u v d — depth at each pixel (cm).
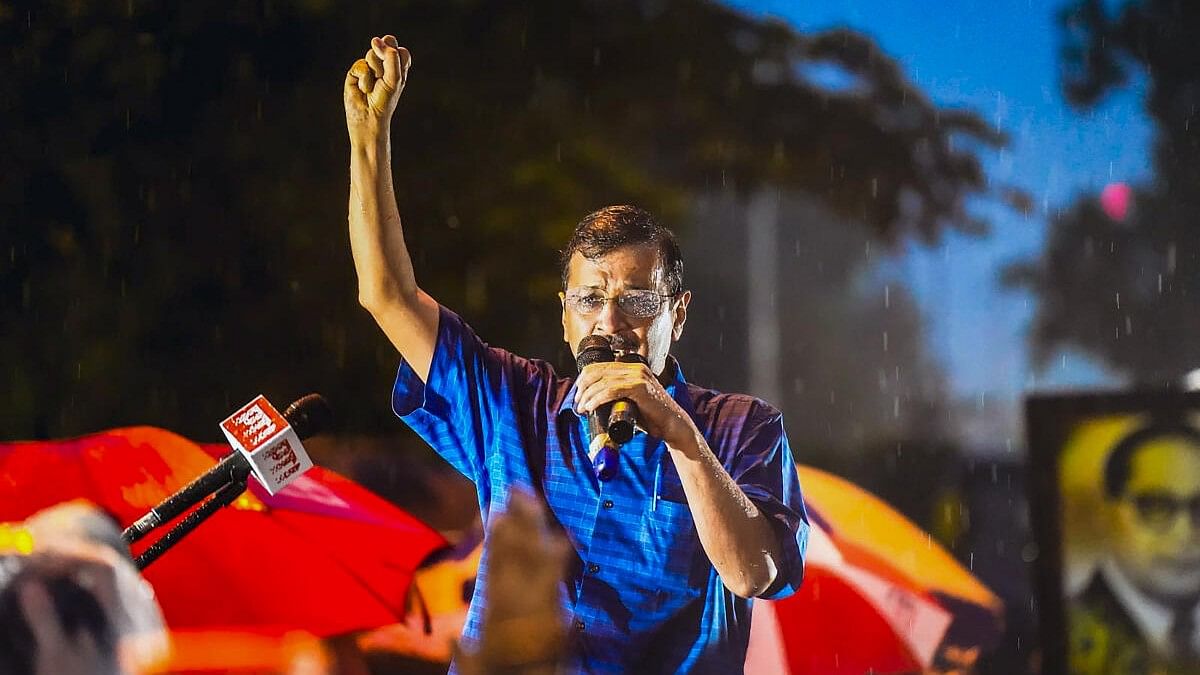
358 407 1212
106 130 1152
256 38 1200
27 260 1123
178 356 1170
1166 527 799
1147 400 804
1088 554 805
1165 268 2166
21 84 1124
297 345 1204
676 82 1642
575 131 1439
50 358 1120
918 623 696
